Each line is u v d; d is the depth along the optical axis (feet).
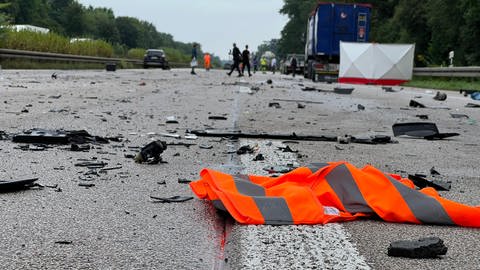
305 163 18.42
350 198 12.05
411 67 94.84
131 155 18.66
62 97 41.09
